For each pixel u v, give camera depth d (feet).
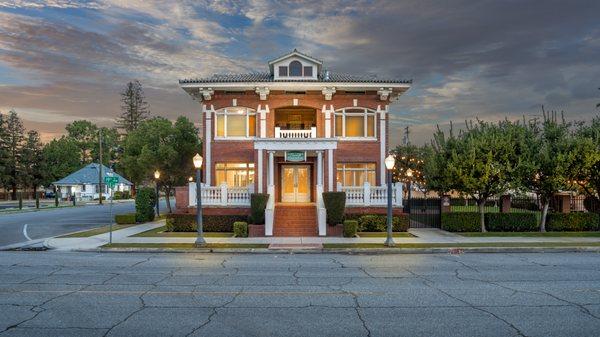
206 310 33.76
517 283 43.73
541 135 94.53
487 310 33.63
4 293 39.58
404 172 211.20
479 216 92.79
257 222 89.92
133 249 70.28
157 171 129.90
